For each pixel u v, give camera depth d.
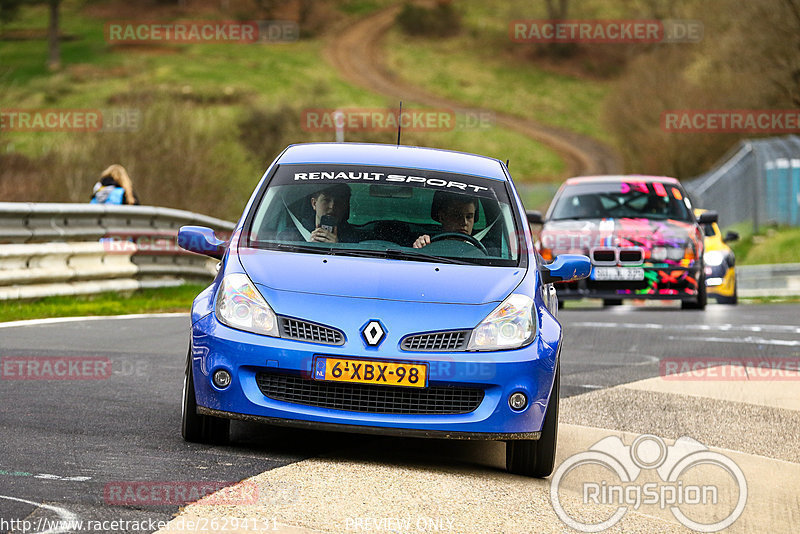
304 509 17.03
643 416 28.39
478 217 24.77
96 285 51.50
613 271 53.06
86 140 95.75
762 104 193.25
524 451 21.45
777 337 46.34
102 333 39.34
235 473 19.16
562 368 36.31
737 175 141.50
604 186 58.00
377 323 20.92
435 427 20.75
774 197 138.38
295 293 21.45
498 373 20.91
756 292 89.12
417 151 27.31
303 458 20.88
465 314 21.41
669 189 58.16
